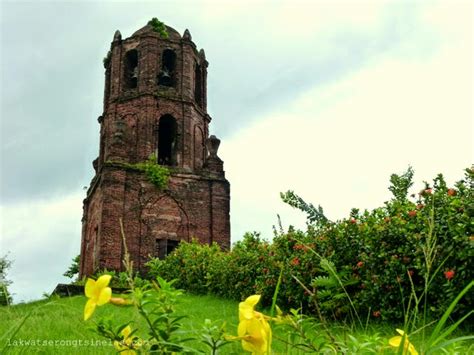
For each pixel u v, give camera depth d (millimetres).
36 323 8312
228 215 26172
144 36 27969
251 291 15039
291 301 12039
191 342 3717
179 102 27234
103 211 24000
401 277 8930
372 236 9828
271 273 12766
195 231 25422
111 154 25234
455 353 2582
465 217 8062
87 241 27375
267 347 1316
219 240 25547
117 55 28344
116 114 27125
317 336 1954
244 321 1314
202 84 29391
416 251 8609
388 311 8883
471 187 8945
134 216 24516
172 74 28359
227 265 17266
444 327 7781
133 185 24938
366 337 2543
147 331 1907
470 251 7691
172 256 22578
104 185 24422
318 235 11391
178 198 25578
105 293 1311
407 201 10086
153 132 26312
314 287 1952
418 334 6617
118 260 23531
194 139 27328
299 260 11695
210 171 26594
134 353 1778
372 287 9336
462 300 7910
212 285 18719
